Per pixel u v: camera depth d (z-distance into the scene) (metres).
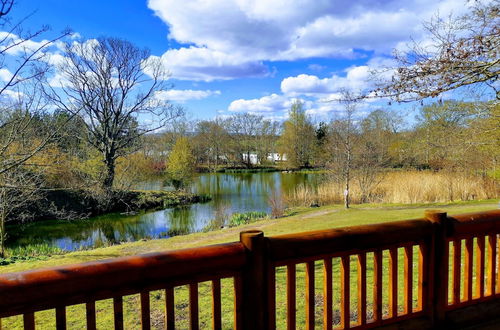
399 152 19.25
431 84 3.37
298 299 4.40
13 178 9.27
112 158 20.80
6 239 13.13
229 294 4.83
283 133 44.00
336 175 18.23
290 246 1.77
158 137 34.31
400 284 4.74
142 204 20.17
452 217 2.34
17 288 1.21
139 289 1.45
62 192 16.48
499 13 3.34
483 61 3.30
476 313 2.41
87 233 14.89
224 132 46.12
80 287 1.30
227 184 29.61
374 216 11.78
